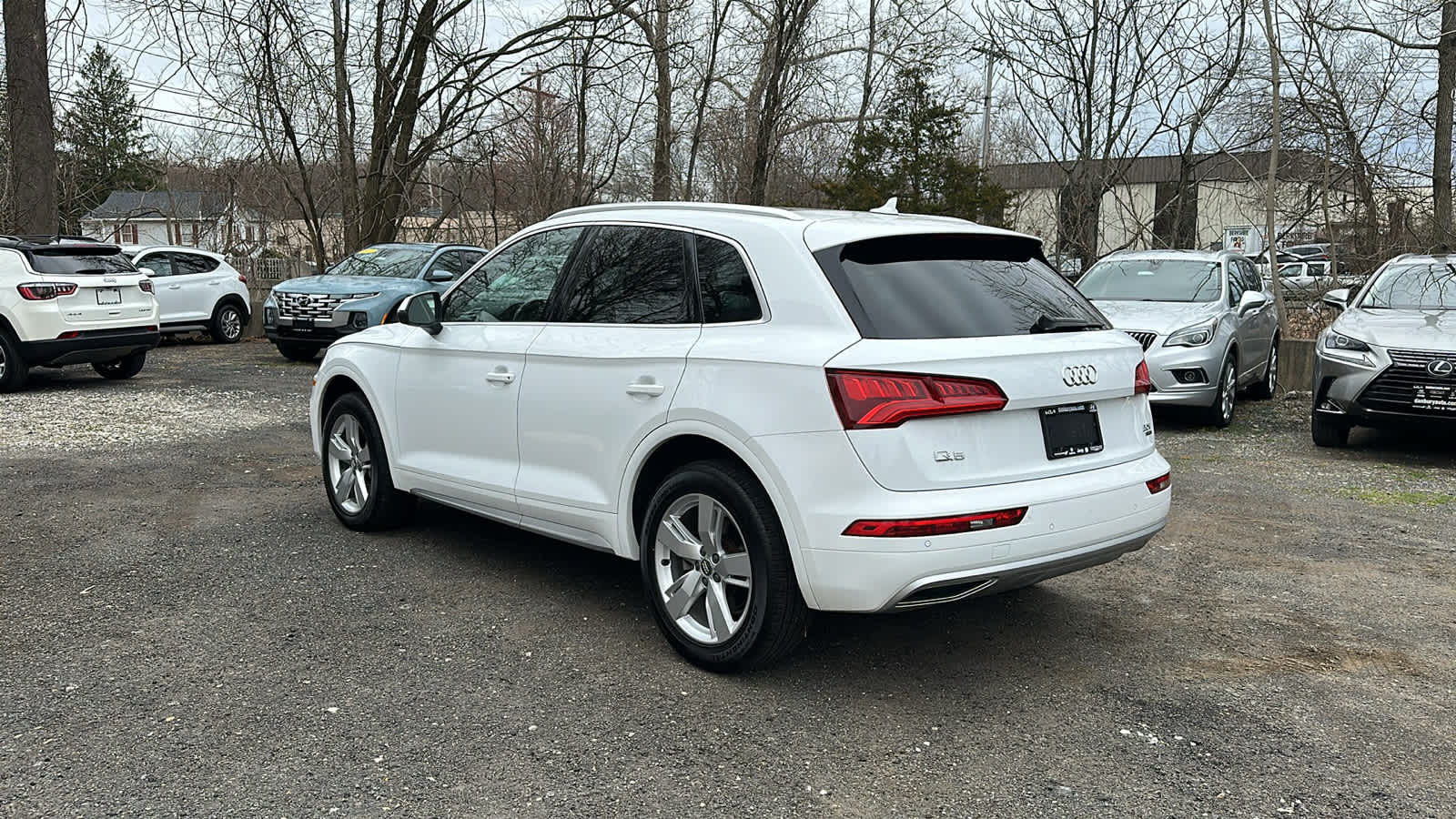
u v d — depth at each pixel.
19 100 15.96
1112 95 18.50
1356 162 13.70
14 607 4.58
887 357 3.45
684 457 4.15
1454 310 9.12
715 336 3.89
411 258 15.35
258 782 3.08
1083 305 4.30
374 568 5.24
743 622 3.79
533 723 3.52
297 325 14.38
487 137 19.59
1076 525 3.69
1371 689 3.92
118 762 3.19
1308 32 13.79
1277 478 7.89
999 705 3.73
